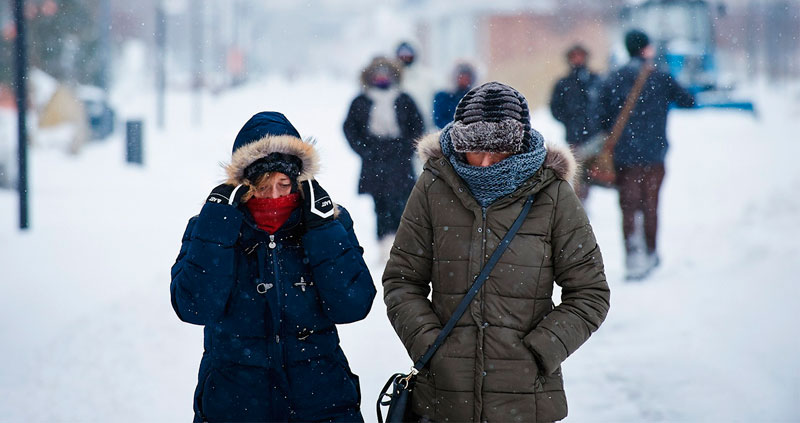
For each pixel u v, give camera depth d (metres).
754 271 24.27
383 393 10.49
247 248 10.00
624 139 25.89
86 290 25.31
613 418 15.04
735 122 71.38
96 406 16.11
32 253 30.50
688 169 48.94
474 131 9.71
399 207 27.42
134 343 19.81
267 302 9.95
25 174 34.84
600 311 9.95
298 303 10.00
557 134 61.53
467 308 9.91
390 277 10.45
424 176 10.38
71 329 21.06
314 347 10.09
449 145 10.22
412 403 10.30
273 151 9.80
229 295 9.93
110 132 86.00
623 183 25.77
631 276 25.19
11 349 19.58
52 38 92.12
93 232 34.88
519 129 9.77
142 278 26.75
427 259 10.35
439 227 10.14
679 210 36.62
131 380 17.48
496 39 128.75
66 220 37.72
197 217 10.41
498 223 9.95
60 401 16.34
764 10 130.50
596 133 26.53
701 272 25.09
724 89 77.69
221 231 9.77
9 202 42.75
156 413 15.79
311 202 9.95
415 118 27.48
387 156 27.36
